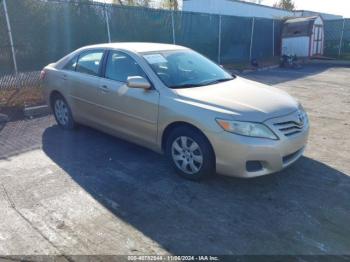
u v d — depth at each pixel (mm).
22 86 8375
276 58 19031
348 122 6602
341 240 2975
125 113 4520
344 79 12656
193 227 3158
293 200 3619
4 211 3387
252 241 2963
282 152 3631
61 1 9250
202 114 3670
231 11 25672
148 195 3715
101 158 4691
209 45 14992
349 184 3977
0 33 8117
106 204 3535
